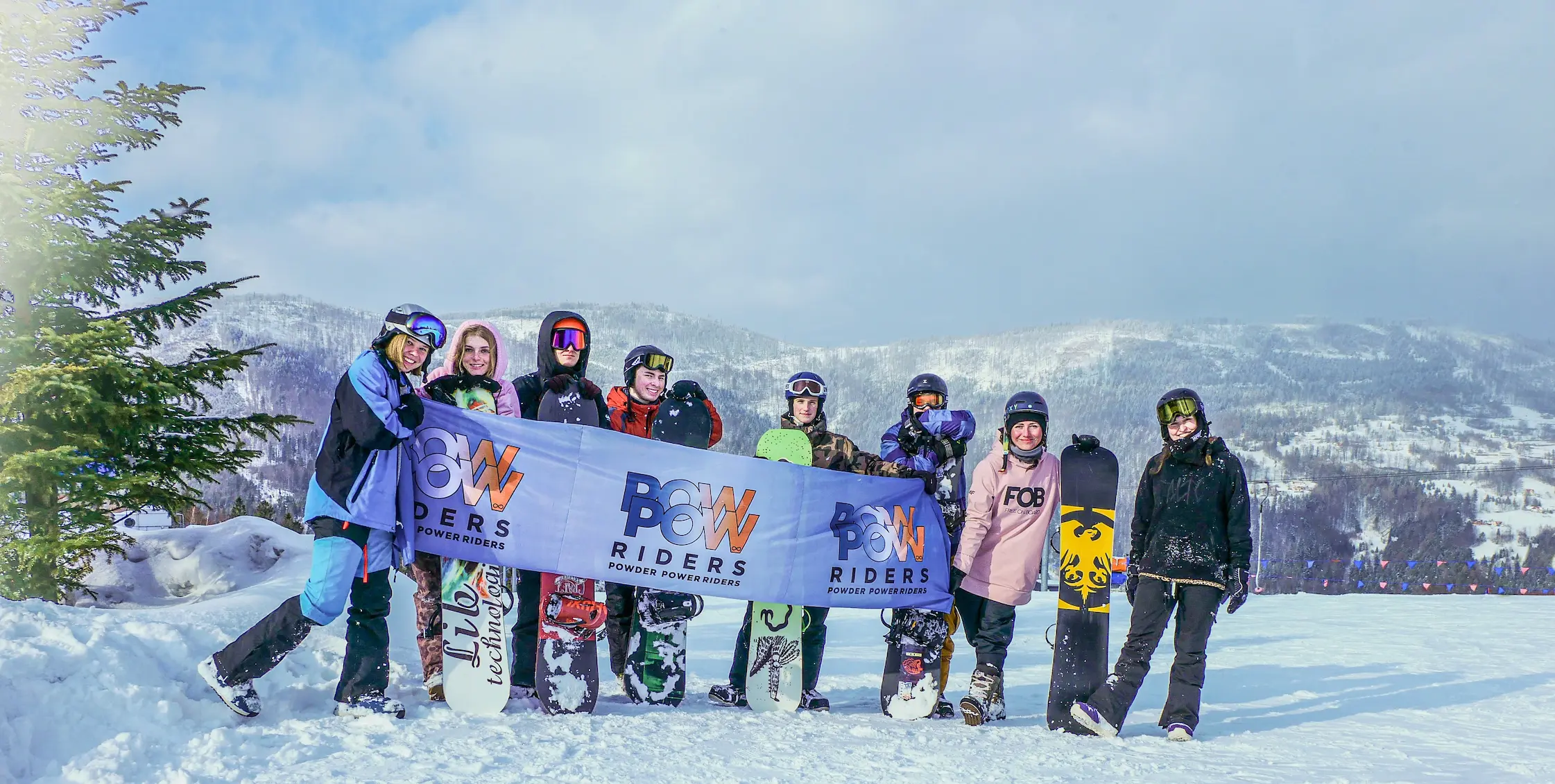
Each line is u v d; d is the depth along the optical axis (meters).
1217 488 4.86
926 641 5.29
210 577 8.86
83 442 8.57
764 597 5.22
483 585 4.69
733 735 4.42
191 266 9.82
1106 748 4.48
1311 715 5.47
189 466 9.22
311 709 4.41
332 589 4.15
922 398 5.75
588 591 4.91
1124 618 12.06
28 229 8.79
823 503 5.37
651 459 5.12
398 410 4.29
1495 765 4.15
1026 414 5.20
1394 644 8.72
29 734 3.43
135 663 4.09
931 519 5.52
